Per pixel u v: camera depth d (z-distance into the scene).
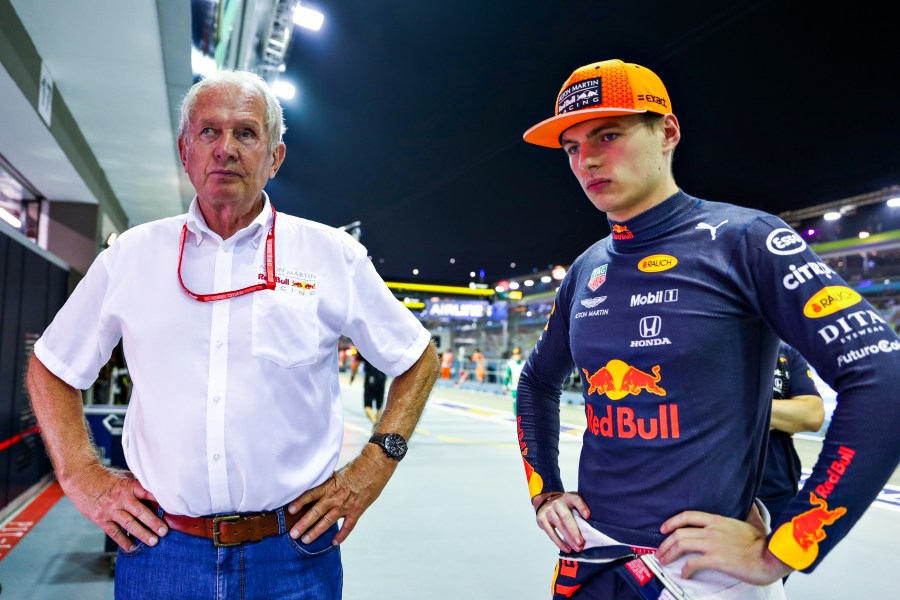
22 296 4.96
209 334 1.41
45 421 1.44
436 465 6.56
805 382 2.10
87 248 7.72
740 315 1.23
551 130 1.46
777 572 1.08
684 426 1.22
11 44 4.22
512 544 3.97
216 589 1.36
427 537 4.09
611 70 1.36
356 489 1.51
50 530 4.24
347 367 28.98
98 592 3.17
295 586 1.43
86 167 6.90
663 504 1.22
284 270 1.50
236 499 1.39
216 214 1.49
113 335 1.51
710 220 1.30
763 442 1.28
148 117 6.21
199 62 5.13
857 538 4.18
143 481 1.41
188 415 1.38
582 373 1.43
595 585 1.34
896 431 1.01
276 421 1.42
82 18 4.40
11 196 6.84
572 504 1.39
